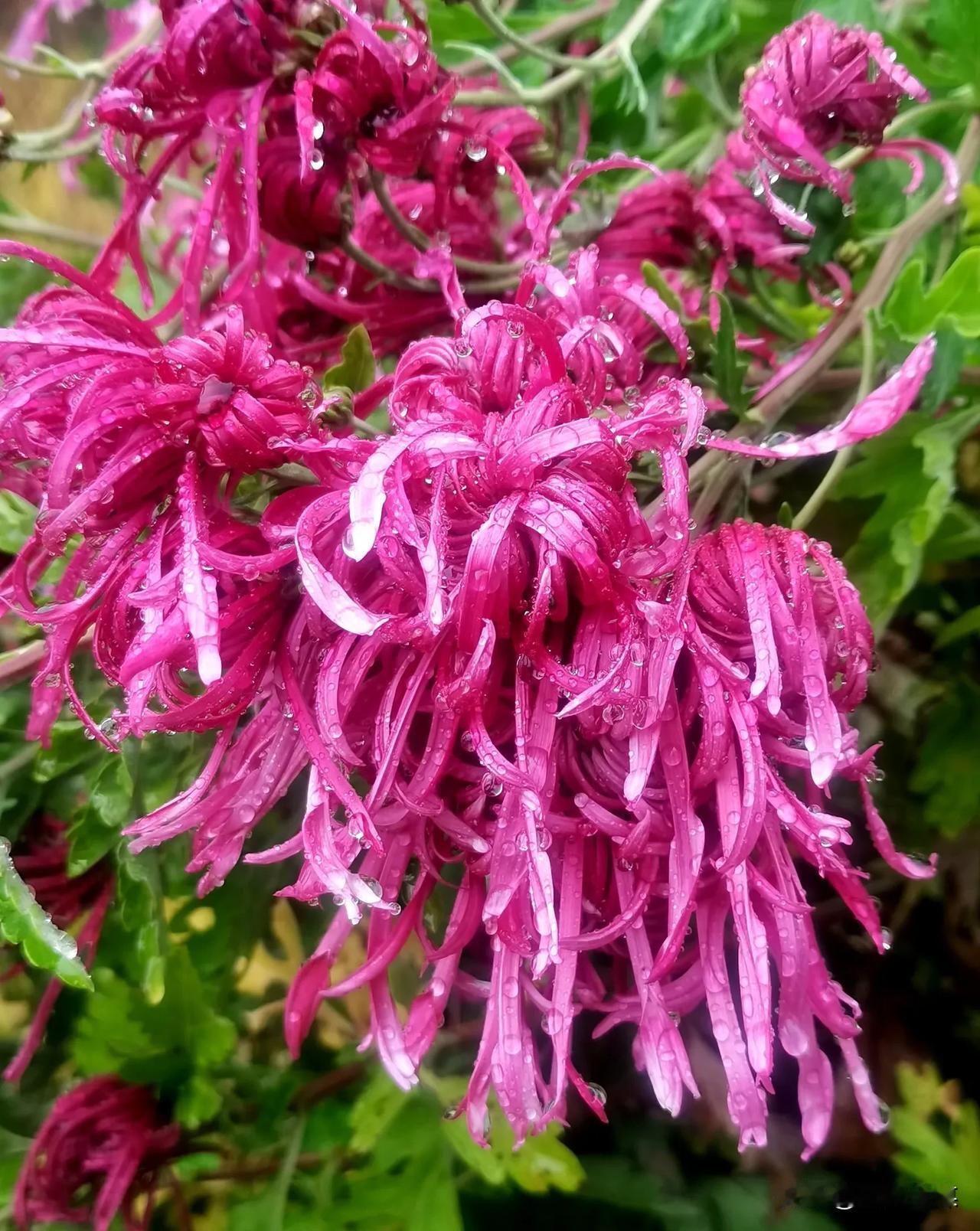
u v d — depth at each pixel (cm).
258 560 14
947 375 22
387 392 18
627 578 14
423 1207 26
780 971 16
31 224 32
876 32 23
